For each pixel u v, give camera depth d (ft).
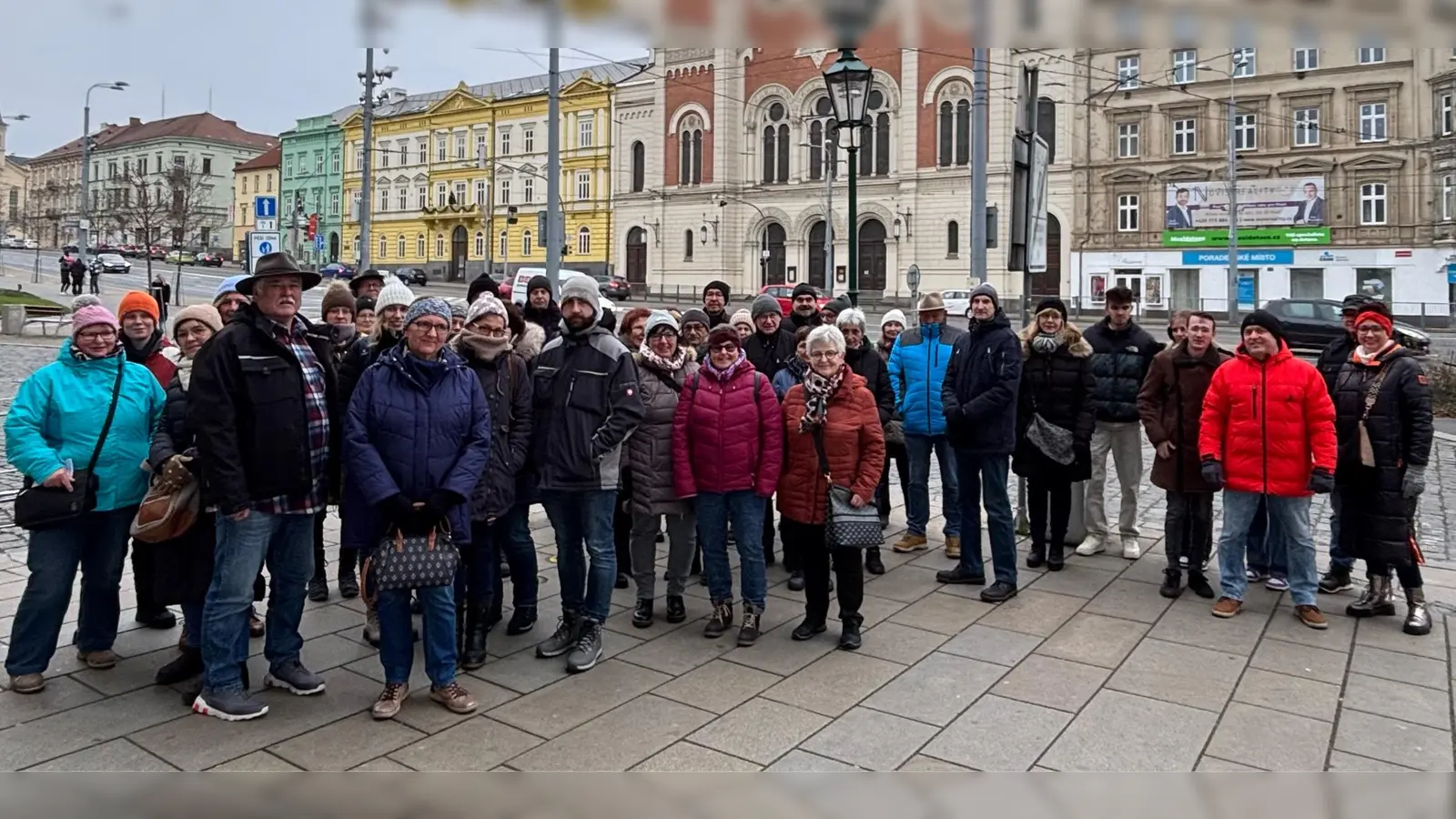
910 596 23.45
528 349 22.27
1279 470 21.18
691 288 194.18
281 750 14.97
